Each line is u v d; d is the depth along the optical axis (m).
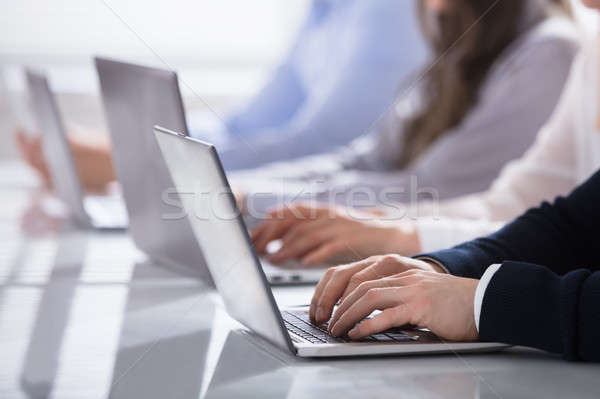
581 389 1.05
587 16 3.18
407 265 1.43
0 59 5.16
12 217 2.88
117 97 2.00
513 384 1.07
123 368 1.17
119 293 1.75
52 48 5.29
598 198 1.63
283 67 5.06
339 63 4.84
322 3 5.12
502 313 1.22
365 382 1.08
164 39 5.59
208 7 5.64
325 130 4.58
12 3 5.22
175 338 1.36
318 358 1.21
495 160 3.39
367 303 1.27
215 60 5.69
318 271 1.88
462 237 2.16
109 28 5.41
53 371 1.16
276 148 4.41
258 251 2.13
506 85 3.39
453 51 3.61
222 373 1.14
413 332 1.32
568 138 2.89
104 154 3.33
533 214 1.66
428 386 1.06
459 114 3.66
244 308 1.33
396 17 4.67
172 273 1.98
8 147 5.09
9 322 1.48
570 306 1.18
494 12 3.46
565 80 3.29
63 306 1.62
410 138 3.83
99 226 2.62
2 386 1.08
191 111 5.57
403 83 4.46
